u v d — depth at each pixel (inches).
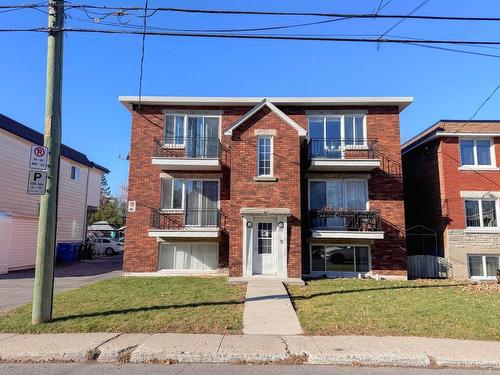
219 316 341.1
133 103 671.8
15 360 245.9
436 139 713.0
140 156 665.6
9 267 717.9
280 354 247.9
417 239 765.3
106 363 243.1
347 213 634.2
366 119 669.9
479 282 600.4
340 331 299.9
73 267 856.3
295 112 671.8
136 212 654.5
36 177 321.4
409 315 346.3
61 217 1053.2
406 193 839.7
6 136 839.7
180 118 676.7
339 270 649.0
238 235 580.4
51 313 324.8
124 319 327.9
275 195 589.3
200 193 663.8
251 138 602.5
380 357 244.1
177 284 530.9
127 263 642.8
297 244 576.1
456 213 680.4
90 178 1231.5
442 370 234.4
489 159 701.3
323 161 628.1
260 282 531.8
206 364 241.8
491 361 239.3
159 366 237.8
